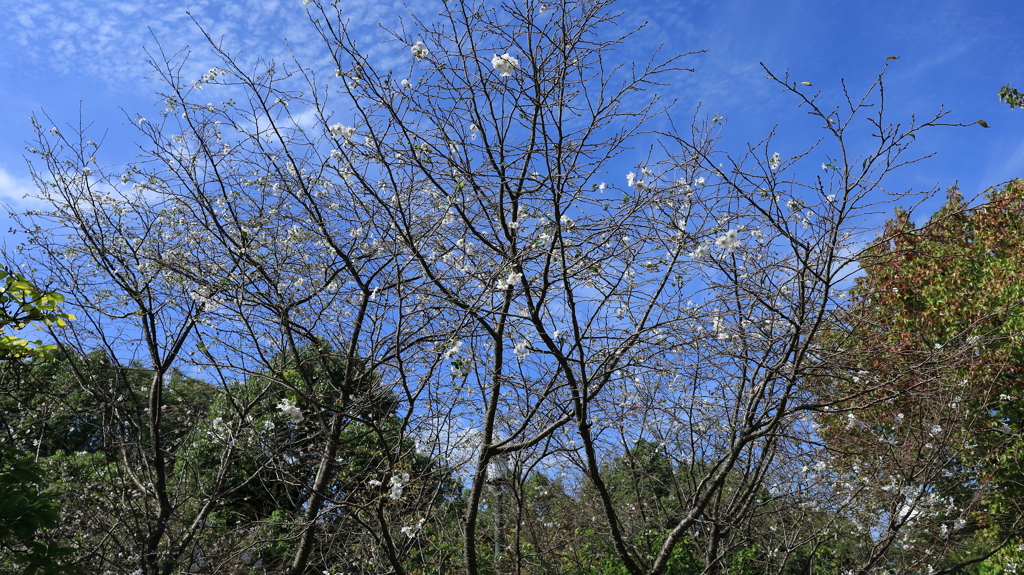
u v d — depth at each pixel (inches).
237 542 223.6
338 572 212.8
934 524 214.2
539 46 165.9
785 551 214.4
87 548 192.7
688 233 164.1
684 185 173.6
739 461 201.9
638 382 203.2
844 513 207.0
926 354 167.3
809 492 203.9
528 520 240.2
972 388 217.9
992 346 236.2
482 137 171.2
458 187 166.4
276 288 195.3
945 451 197.5
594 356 170.9
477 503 182.9
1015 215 343.6
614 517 179.6
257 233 216.2
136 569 194.5
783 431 181.5
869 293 191.8
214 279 208.5
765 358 167.3
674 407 195.9
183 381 267.9
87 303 214.8
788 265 173.0
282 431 205.0
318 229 213.2
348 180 198.5
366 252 221.6
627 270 182.2
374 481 171.9
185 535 217.5
